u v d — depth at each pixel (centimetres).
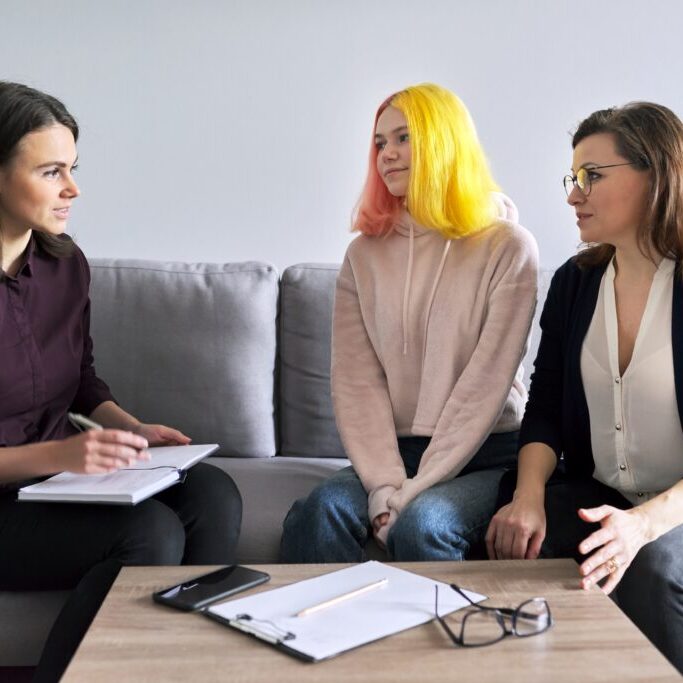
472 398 177
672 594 146
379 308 191
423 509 162
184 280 223
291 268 226
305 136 259
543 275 224
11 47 257
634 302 162
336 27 256
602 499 165
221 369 219
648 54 255
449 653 102
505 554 151
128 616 112
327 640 103
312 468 210
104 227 262
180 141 260
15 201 160
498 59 256
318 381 221
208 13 256
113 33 256
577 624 109
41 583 155
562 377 175
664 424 157
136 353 219
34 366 170
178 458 163
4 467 147
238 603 114
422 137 183
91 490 143
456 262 186
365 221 197
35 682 127
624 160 156
